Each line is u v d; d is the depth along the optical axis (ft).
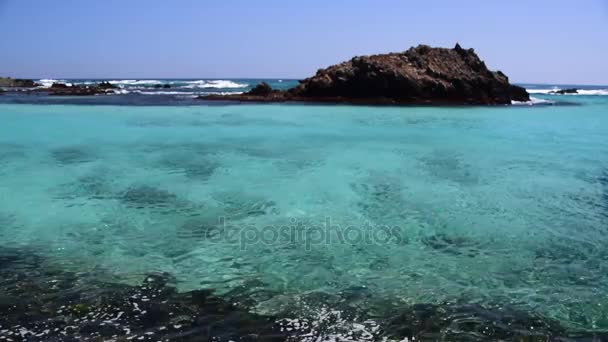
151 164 43.70
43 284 20.01
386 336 16.52
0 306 17.99
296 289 20.03
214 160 46.01
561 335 16.71
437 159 48.11
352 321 17.49
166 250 24.09
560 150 54.60
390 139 60.80
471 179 39.81
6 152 47.91
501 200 33.71
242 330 16.69
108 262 22.50
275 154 49.52
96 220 28.45
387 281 20.89
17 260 22.58
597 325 17.40
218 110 96.27
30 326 16.61
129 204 31.63
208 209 30.81
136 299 18.84
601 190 36.60
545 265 22.89
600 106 130.41
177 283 20.39
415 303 18.94
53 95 142.31
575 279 21.35
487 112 102.47
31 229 26.81
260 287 20.17
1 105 95.71
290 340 16.14
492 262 23.16
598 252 24.54
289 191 35.24
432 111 102.17
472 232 27.30
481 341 16.21
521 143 59.41
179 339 15.98
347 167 43.68
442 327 17.13
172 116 83.35
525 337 16.52
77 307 18.03
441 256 23.84
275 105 111.65
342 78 123.44
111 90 169.07
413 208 31.60
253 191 35.12
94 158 45.96
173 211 30.30
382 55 133.18
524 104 132.67
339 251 24.27
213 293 19.54
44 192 34.12
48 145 52.24
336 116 88.63
